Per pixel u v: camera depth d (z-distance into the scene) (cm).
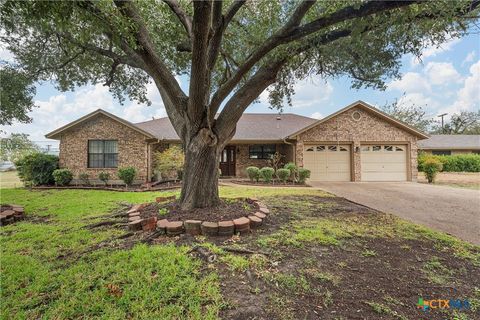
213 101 438
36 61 621
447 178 1396
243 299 206
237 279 237
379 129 1268
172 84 434
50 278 240
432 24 385
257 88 464
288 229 391
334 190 912
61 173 1080
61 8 269
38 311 195
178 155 1159
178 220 382
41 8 265
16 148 1138
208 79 449
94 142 1198
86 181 1161
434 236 368
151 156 1268
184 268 254
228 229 351
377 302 204
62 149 1177
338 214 510
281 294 213
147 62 417
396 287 227
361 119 1271
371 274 251
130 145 1200
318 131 1266
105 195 802
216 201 465
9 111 689
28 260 283
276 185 1079
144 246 308
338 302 204
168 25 547
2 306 200
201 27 322
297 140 1262
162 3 505
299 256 291
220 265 262
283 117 1702
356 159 1257
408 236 368
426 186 1046
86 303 202
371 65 501
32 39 558
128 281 232
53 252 305
